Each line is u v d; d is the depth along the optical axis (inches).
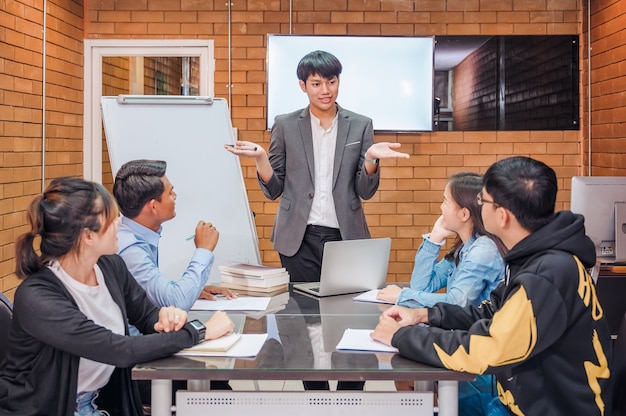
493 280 101.7
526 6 247.6
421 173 250.7
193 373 74.0
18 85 202.4
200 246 107.8
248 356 79.2
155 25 247.1
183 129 154.3
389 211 251.4
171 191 108.2
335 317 101.5
